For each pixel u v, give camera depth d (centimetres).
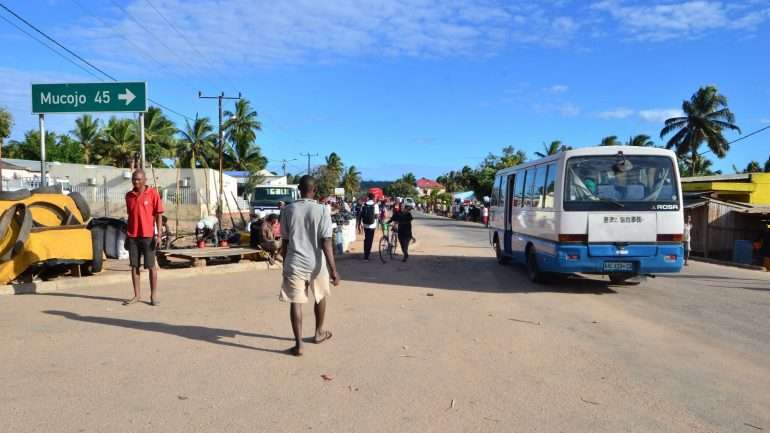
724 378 538
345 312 800
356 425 411
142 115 1520
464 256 1717
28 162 3712
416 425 413
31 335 627
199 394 463
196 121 5803
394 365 553
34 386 473
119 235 1043
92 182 3375
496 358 587
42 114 1517
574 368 559
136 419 412
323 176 7344
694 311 878
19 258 901
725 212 2223
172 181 3841
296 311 571
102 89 1508
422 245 2144
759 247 1848
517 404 459
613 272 995
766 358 612
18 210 911
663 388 505
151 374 508
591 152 998
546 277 1123
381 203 2980
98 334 638
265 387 483
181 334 645
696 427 421
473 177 5738
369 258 1549
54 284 912
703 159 6531
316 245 573
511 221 1346
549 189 1059
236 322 711
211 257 1201
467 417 430
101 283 976
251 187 5191
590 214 984
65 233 966
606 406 459
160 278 1065
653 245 984
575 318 802
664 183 998
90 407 431
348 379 508
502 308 865
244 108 6016
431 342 644
